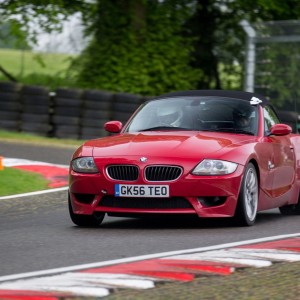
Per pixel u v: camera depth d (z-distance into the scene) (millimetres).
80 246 25250
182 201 28516
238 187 28797
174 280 19906
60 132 68875
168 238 26797
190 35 85562
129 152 29109
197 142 29500
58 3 75938
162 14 81000
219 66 86688
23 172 46625
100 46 80000
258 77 70938
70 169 30031
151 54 79625
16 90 69812
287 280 19953
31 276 20609
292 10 81875
